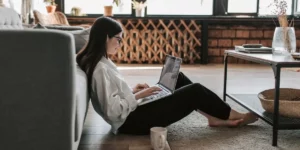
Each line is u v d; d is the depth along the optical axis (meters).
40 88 1.03
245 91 2.98
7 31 0.99
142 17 5.02
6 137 1.06
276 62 1.61
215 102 1.75
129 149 1.52
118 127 1.67
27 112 1.04
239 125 1.88
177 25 5.13
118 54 5.15
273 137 1.61
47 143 1.08
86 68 1.51
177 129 1.84
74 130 1.14
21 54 1.01
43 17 3.72
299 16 5.13
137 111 1.64
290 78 3.75
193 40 5.16
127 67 4.70
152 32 5.12
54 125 1.06
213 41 5.22
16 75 1.02
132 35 5.10
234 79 3.67
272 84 3.36
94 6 5.22
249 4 5.27
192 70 4.40
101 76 1.49
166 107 1.65
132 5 5.21
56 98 1.05
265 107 1.82
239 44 5.23
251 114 1.89
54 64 1.02
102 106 1.52
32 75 1.02
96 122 1.99
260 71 4.32
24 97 1.03
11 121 1.05
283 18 2.09
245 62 5.23
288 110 1.71
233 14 5.29
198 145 1.60
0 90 1.02
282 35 2.04
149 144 1.58
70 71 1.04
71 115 1.07
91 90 1.52
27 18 3.91
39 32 1.00
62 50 1.02
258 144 1.62
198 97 1.69
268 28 5.18
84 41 2.06
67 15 4.94
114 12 5.22
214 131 1.81
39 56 1.01
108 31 1.51
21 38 1.00
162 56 5.18
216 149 1.55
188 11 5.29
